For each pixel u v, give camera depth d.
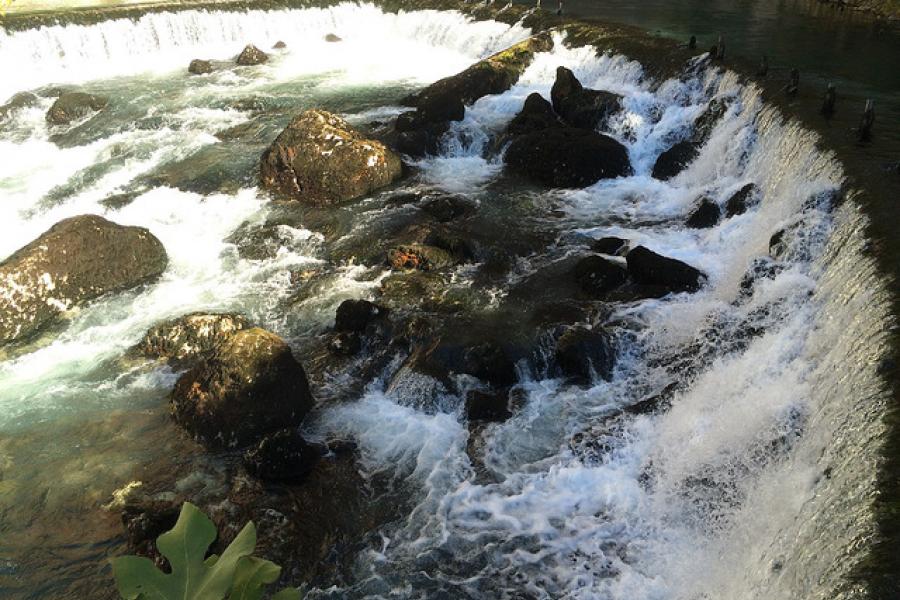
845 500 5.93
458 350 9.99
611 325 10.50
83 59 23.30
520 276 11.93
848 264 8.88
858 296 8.22
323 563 7.59
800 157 11.76
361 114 18.55
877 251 8.54
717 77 15.66
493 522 8.00
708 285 11.11
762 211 11.88
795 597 5.69
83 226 12.01
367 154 14.72
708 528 7.64
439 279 11.89
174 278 12.48
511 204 14.24
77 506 8.26
